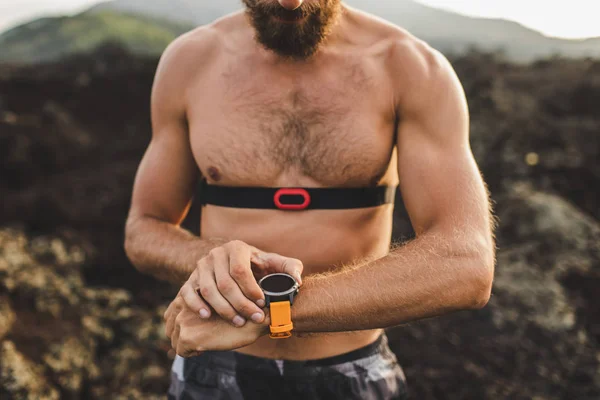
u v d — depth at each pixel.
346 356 1.36
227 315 1.08
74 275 3.52
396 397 1.43
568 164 5.72
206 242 1.30
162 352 3.01
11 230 3.55
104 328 3.08
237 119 1.30
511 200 4.34
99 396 2.71
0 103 10.38
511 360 2.87
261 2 1.20
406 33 1.32
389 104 1.28
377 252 1.36
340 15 1.29
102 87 11.46
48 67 13.61
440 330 3.03
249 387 1.34
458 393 2.71
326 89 1.28
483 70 10.16
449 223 1.14
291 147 1.28
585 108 8.97
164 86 1.40
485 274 1.09
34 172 7.10
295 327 1.11
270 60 1.31
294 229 1.29
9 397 2.36
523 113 7.61
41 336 2.73
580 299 3.36
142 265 1.37
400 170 1.25
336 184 1.28
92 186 6.48
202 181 1.42
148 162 1.44
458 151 1.20
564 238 3.88
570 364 2.88
